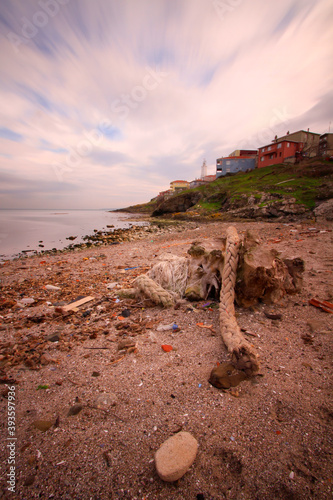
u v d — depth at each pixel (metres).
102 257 11.09
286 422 2.15
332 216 19.58
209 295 4.92
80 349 3.48
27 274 8.56
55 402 2.49
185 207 50.03
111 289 6.32
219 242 5.11
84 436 2.11
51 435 2.13
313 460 1.84
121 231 25.30
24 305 5.46
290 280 4.64
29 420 2.28
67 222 41.06
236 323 3.67
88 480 1.78
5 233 25.06
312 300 4.39
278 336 3.49
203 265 4.95
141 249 12.62
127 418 2.27
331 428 2.07
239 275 4.36
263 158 45.25
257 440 2.01
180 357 3.13
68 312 4.84
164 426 2.17
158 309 4.70
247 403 2.37
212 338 3.52
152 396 2.50
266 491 1.67
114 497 1.67
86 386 2.70
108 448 2.00
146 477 1.79
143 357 3.18
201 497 1.66
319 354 3.04
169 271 5.33
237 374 2.70
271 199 27.70
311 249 8.59
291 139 43.03
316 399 2.36
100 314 4.74
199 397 2.46
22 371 3.03
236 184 39.12
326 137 40.41
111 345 3.55
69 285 6.96
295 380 2.62
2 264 10.65
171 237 17.67
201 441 2.02
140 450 1.98
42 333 4.06
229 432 2.09
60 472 1.83
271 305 4.43
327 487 1.66
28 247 16.78
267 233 14.19
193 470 1.82
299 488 1.67
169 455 1.81
